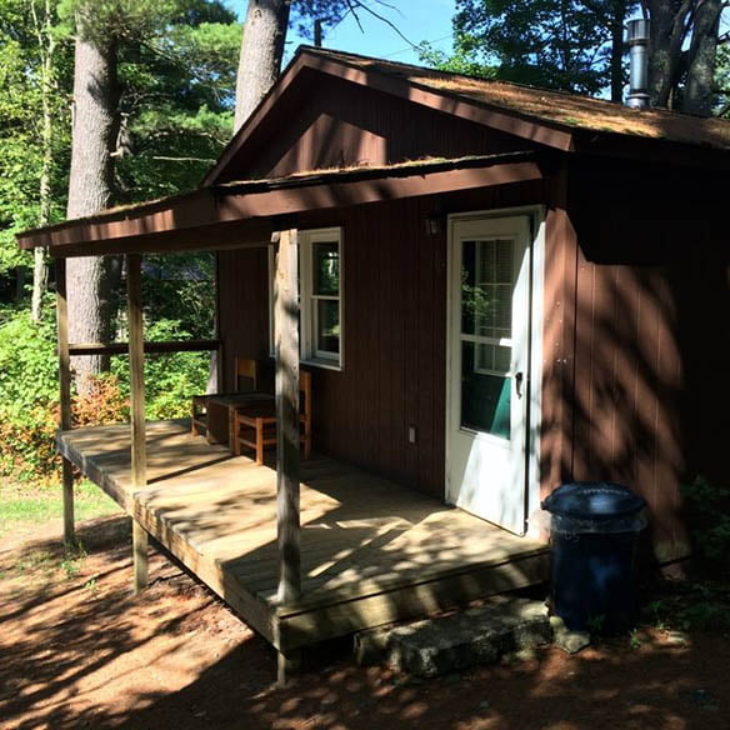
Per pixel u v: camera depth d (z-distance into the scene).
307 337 7.96
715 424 5.40
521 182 4.85
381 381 6.66
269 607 4.07
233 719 4.05
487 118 4.71
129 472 7.00
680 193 5.04
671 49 16.55
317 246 7.88
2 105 15.88
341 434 7.35
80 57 14.02
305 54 7.01
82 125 14.16
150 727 4.20
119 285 19.98
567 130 4.12
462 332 5.59
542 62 24.61
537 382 4.80
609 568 4.42
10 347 12.87
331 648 4.55
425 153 5.99
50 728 4.43
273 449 7.86
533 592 4.94
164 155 19.66
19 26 17.97
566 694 3.88
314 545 4.91
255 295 9.15
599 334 4.75
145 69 18.47
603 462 4.85
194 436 8.55
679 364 5.14
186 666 4.98
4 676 5.30
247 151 8.84
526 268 4.80
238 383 9.66
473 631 4.26
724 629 4.55
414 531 5.16
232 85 16.61
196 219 4.19
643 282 4.91
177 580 6.93
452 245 5.56
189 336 19.06
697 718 3.60
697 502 5.27
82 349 8.91
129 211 5.11
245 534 5.18
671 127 5.56
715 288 5.29
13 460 12.01
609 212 4.71
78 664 5.31
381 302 6.58
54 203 17.53
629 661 4.20
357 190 4.03
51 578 7.66
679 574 5.32
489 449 5.31
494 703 3.84
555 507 4.36
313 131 7.72
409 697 3.96
